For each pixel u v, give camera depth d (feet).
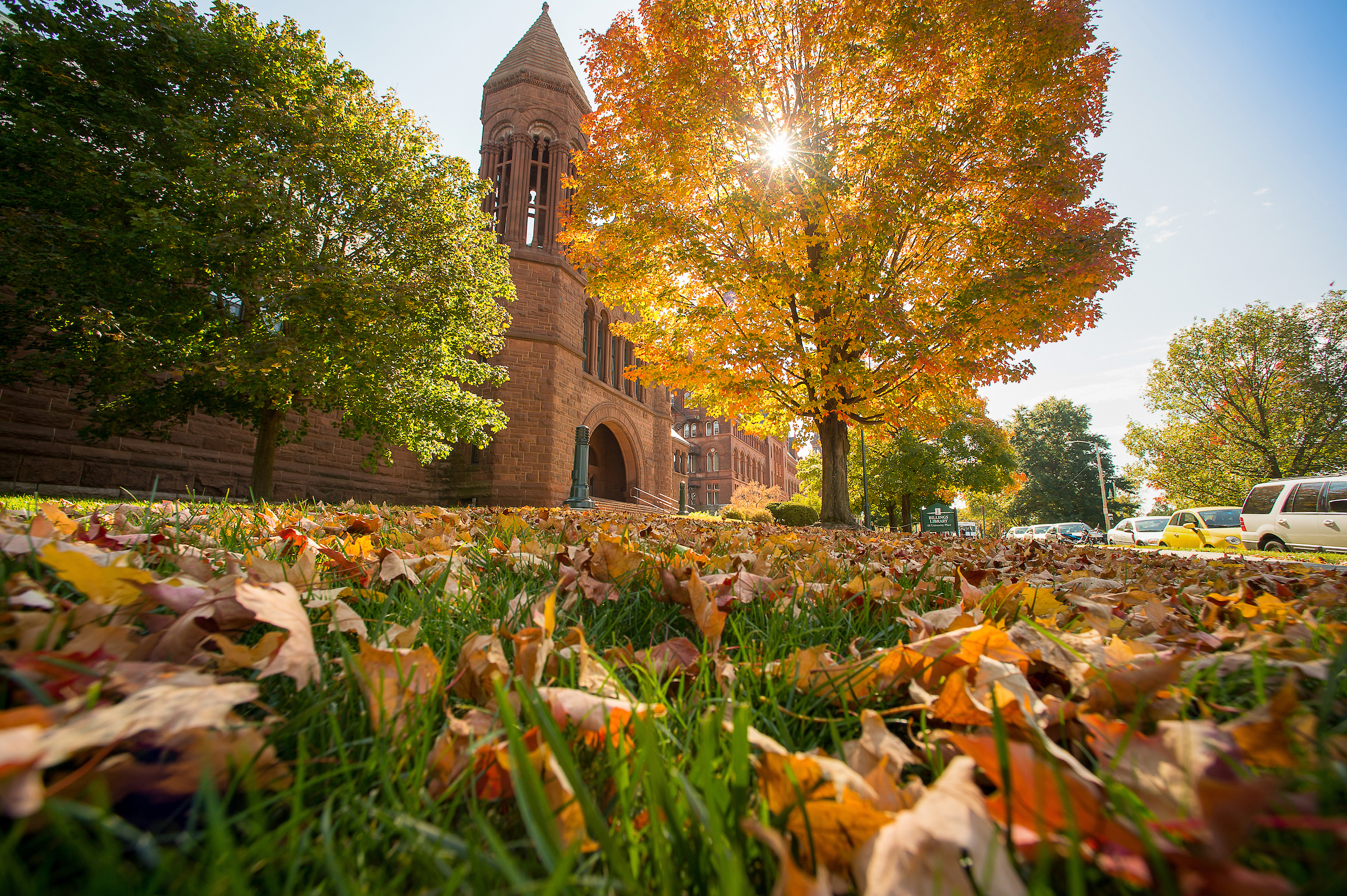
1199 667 3.97
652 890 2.06
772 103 44.27
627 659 4.17
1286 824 1.65
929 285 42.63
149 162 33.01
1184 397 121.80
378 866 2.08
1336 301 111.55
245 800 2.19
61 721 1.95
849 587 7.22
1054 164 36.70
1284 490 46.62
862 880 1.87
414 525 12.83
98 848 1.75
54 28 34.19
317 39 40.93
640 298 48.14
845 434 47.70
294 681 3.41
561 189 79.66
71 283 30.50
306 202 37.58
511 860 2.15
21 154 31.89
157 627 3.65
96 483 42.57
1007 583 6.98
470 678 3.51
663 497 107.96
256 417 41.45
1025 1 35.96
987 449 112.27
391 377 38.01
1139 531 81.30
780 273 37.65
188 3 37.19
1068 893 1.92
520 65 81.05
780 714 3.33
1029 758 2.01
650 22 40.70
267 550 7.20
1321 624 5.57
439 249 41.04
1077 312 37.42
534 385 72.43
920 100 37.32
